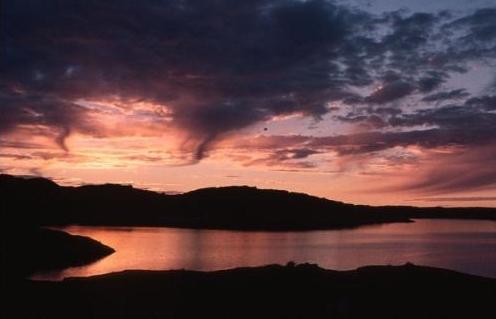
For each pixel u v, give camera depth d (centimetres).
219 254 6372
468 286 2444
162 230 12150
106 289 2430
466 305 2166
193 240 8988
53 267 4662
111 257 5697
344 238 10238
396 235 11531
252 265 5141
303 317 2020
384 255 6525
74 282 2586
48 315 2003
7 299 2228
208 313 2067
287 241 9069
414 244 8644
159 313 2056
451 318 2008
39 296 2288
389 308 2120
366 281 2544
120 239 8950
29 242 5234
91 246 5812
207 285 2494
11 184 12438
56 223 11631
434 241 9438
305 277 2630
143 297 2291
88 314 2025
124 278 2648
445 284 2473
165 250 6862
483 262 5797
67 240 5759
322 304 2181
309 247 7719
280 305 2178
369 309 2112
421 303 2186
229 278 2611
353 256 6350
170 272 2820
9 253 4822
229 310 2108
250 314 2056
